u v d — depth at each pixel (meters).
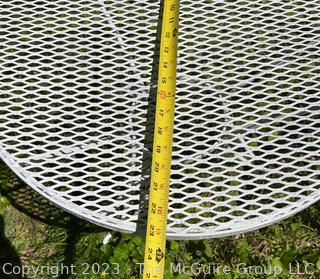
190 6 1.36
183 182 1.08
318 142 1.13
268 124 1.15
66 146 1.12
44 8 1.36
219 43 1.28
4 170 1.65
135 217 1.04
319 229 1.54
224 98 1.19
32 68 1.24
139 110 1.17
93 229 1.52
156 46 1.28
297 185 1.07
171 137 0.86
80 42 1.29
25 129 1.15
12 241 1.53
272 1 1.38
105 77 1.23
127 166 1.10
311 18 1.34
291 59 1.25
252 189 1.07
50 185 1.08
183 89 1.20
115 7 1.36
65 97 1.19
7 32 1.30
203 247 1.47
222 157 1.10
